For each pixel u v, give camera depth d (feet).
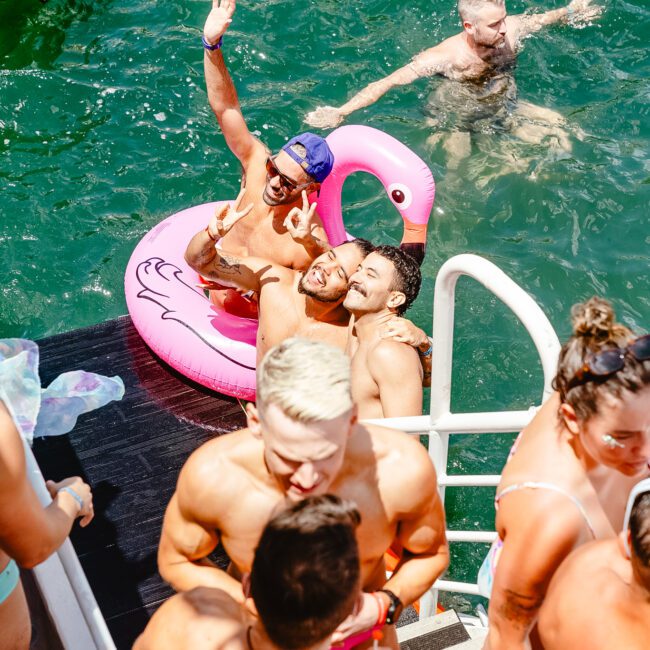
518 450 6.81
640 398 5.71
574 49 23.50
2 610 7.18
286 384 5.29
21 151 21.84
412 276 13.20
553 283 18.86
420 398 13.03
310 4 25.40
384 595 6.63
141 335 16.56
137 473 14.17
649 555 5.21
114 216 20.61
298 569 4.58
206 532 6.56
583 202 20.12
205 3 25.86
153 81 23.56
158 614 5.63
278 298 15.01
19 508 6.12
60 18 25.41
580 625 5.72
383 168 16.14
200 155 21.91
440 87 22.57
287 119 22.48
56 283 19.43
